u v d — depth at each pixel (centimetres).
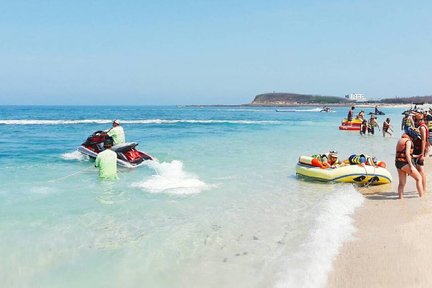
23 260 519
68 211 741
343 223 680
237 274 478
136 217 709
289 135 2566
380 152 1678
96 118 5378
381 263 505
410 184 1010
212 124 3991
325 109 9512
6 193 872
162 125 3747
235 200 837
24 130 2844
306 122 4516
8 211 734
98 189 923
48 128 3119
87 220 688
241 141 2120
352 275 471
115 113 7831
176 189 930
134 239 598
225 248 564
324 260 516
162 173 1127
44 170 1163
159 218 704
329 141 2150
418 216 714
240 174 1132
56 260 520
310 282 454
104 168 1028
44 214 719
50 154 1500
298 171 1081
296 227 659
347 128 3053
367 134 2656
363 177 993
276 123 4259
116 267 500
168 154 1553
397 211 754
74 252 546
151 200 829
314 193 907
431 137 1532
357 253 540
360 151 1705
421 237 599
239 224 674
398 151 852
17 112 7944
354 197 870
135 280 465
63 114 6975
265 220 697
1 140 2041
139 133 2673
